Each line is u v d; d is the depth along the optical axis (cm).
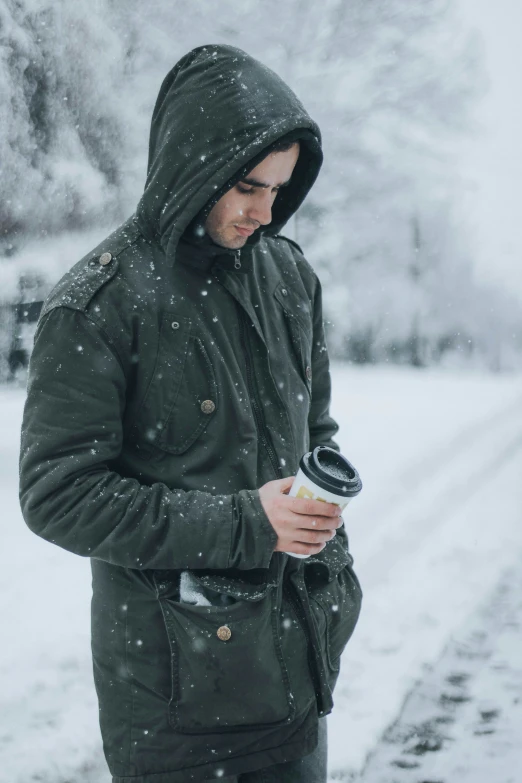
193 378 172
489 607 496
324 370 222
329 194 2238
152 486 166
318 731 184
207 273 179
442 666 415
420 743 342
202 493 167
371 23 1780
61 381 164
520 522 688
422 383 2323
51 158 1053
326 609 186
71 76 1080
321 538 163
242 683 168
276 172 170
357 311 2695
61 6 1038
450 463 972
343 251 2483
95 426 165
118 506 161
